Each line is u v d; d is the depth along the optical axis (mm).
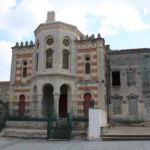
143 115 32281
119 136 19141
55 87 28594
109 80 34031
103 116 22703
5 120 27375
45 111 30219
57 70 29078
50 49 30391
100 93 29078
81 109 29359
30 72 32844
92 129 19531
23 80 33000
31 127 24781
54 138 21219
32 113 30047
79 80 30297
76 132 21922
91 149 14797
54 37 30234
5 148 16453
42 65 29906
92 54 30531
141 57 34250
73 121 23578
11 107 32406
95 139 19156
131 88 33594
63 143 18344
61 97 31312
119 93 33844
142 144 15867
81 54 31000
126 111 33000
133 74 34062
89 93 29594
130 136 18922
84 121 23406
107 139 18828
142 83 33375
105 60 33906
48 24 30781
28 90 32312
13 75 33469
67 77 29594
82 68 30547
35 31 32844
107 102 33062
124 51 35031
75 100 29750
